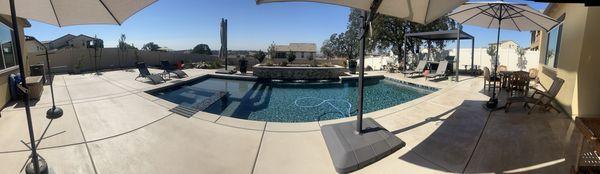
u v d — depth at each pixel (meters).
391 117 5.77
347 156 3.63
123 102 7.18
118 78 12.92
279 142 4.35
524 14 6.52
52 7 2.77
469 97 8.07
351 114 7.67
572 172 3.21
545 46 10.40
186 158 3.79
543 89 9.91
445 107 6.68
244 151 4.02
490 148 4.06
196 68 21.03
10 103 7.07
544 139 4.39
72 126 5.12
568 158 3.66
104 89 9.46
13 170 3.42
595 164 3.39
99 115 5.88
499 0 6.39
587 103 5.57
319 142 4.34
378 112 6.20
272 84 13.94
